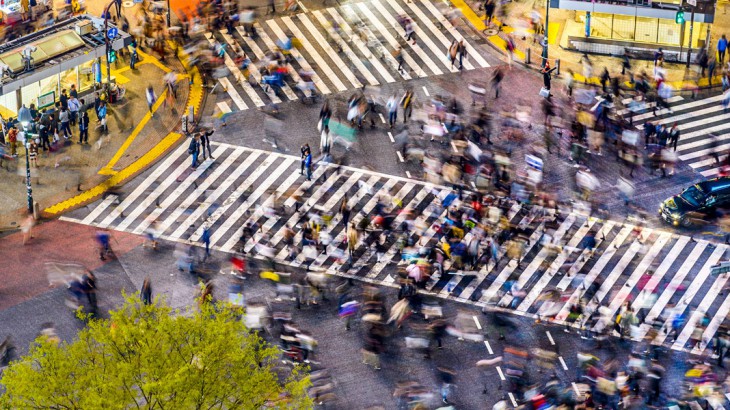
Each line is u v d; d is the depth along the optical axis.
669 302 89.88
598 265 92.56
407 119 104.06
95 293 90.12
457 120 103.88
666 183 99.50
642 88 107.25
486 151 101.19
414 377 84.88
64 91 103.00
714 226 95.50
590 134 102.44
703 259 93.19
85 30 106.06
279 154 102.06
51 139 102.88
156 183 99.56
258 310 88.06
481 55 111.12
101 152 102.19
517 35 113.12
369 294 89.44
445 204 96.69
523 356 85.94
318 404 82.88
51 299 89.94
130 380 68.94
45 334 85.00
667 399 83.31
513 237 94.00
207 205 97.56
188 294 90.44
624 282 91.38
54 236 94.88
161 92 107.69
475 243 91.94
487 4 113.12
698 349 86.81
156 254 93.50
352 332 87.88
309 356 85.81
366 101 105.62
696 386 83.81
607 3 109.56
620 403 82.81
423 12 116.00
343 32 113.62
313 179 99.44
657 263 92.88
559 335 87.62
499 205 96.62
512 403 83.06
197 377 69.25
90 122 104.69
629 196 98.19
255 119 105.25
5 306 89.31
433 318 88.50
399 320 88.00
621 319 87.06
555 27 113.94
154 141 103.31
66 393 68.94
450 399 83.38
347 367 85.50
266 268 92.31
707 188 96.00
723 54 109.25
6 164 100.75
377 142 102.56
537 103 106.19
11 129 100.62
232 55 111.38
